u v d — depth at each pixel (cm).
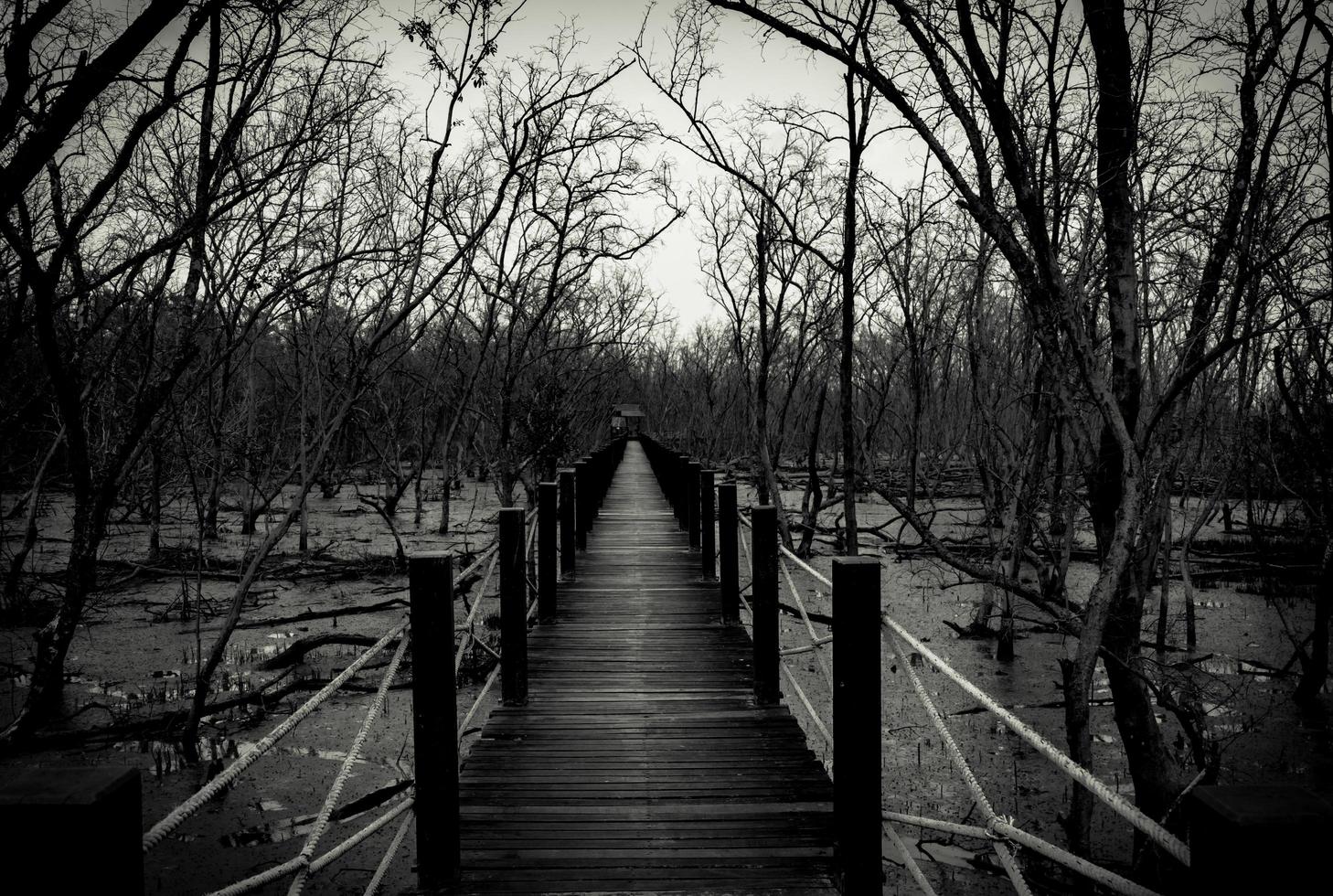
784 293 2116
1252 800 176
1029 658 1201
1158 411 639
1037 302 636
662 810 471
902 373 1973
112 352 886
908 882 624
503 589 659
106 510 856
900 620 1425
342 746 854
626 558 1285
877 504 2972
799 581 1720
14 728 844
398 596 1533
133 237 978
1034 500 1020
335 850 344
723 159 1395
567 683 701
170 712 909
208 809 715
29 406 895
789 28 631
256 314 887
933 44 648
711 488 1114
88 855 187
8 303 829
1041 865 647
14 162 469
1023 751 867
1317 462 1066
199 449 1327
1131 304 673
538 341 2283
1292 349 975
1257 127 646
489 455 2731
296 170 857
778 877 400
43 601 1360
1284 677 1105
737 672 729
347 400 965
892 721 951
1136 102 663
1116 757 853
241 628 1312
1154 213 930
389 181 1505
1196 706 675
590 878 400
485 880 398
